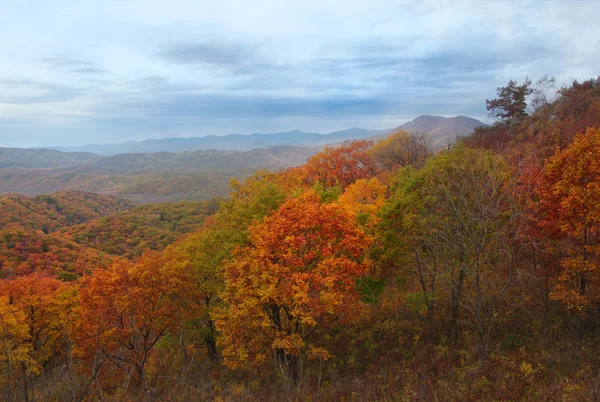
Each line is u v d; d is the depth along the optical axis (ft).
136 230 440.86
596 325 60.75
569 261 54.19
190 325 89.20
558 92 151.02
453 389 47.01
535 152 106.32
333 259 62.28
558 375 48.62
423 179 71.97
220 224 93.04
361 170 183.62
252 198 89.25
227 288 66.85
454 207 58.44
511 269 57.62
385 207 71.56
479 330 56.95
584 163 52.85
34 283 112.98
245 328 63.62
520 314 68.39
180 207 571.69
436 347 64.64
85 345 72.02
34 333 103.35
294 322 63.46
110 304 76.79
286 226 65.41
